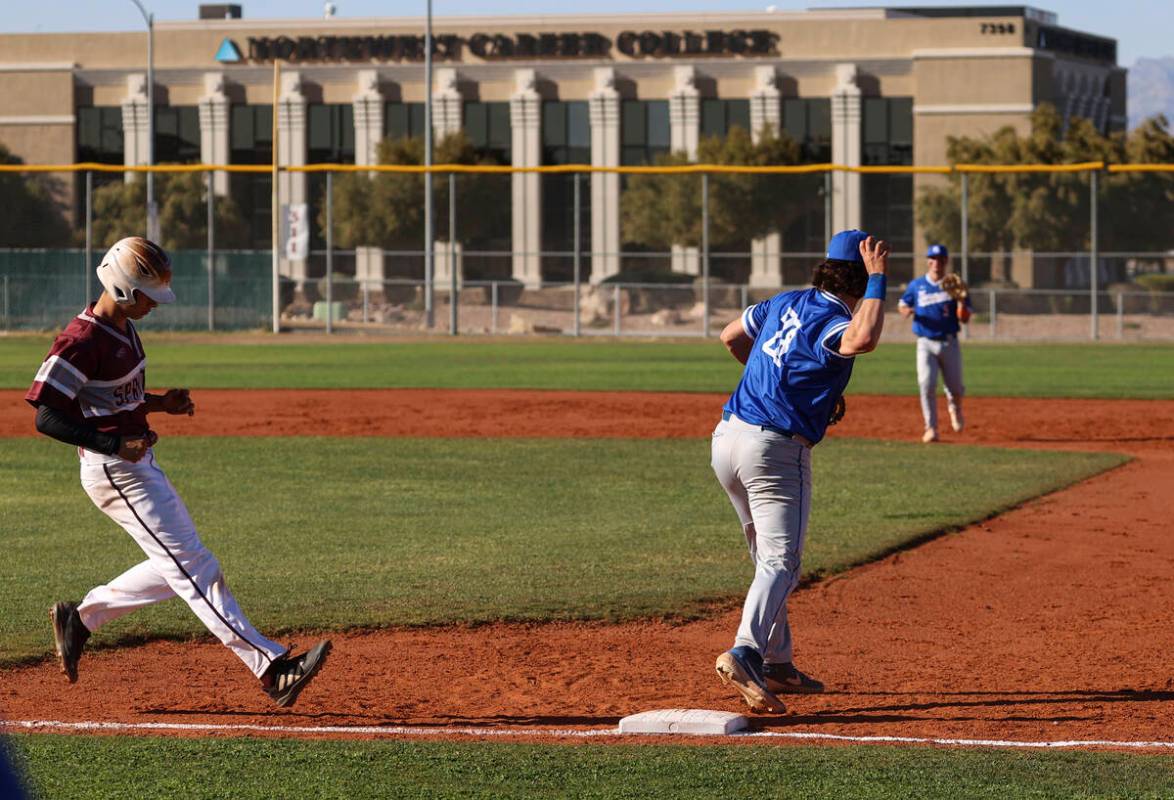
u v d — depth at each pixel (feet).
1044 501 82.02
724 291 320.09
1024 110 416.05
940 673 45.37
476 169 245.45
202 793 32.14
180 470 93.97
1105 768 33.96
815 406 39.73
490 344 246.88
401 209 382.22
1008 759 34.81
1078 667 46.01
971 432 116.98
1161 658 47.26
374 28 460.96
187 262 278.26
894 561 64.80
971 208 338.13
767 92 438.40
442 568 61.87
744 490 41.04
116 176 464.24
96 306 38.47
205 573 39.24
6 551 65.31
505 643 49.70
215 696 42.60
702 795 31.89
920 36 428.97
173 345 238.89
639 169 237.86
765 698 38.93
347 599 55.77
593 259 437.99
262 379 169.99
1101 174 328.29
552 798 31.76
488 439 112.37
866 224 426.92
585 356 214.48
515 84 452.76
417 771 33.83
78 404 38.27
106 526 72.38
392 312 312.91
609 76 447.42
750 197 367.66
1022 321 270.67
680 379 170.60
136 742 36.32
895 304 307.78
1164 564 64.28
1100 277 334.65
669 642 49.96
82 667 46.24
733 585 58.54
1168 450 105.91
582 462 98.53
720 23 449.06
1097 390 154.71
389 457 101.04
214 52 465.47
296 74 457.68
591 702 41.98
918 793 31.96
